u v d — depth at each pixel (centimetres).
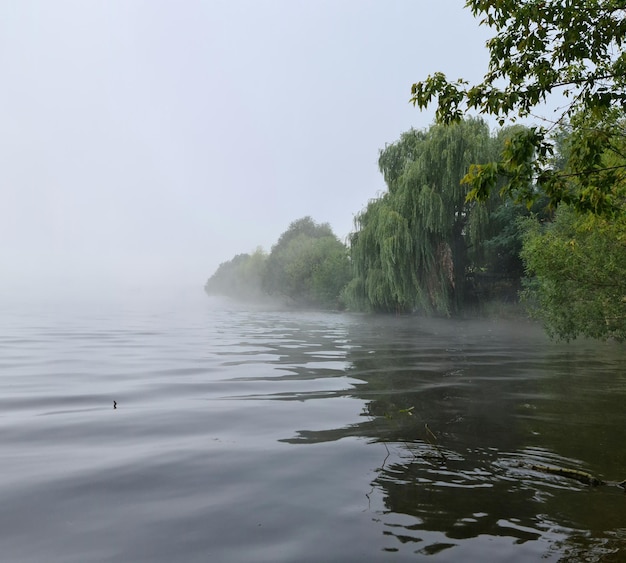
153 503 495
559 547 401
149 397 1029
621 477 557
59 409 921
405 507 480
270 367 1466
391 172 3688
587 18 621
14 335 2720
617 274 1408
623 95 621
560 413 867
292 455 644
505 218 2977
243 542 414
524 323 3052
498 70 676
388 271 3281
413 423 805
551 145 638
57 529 439
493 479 554
